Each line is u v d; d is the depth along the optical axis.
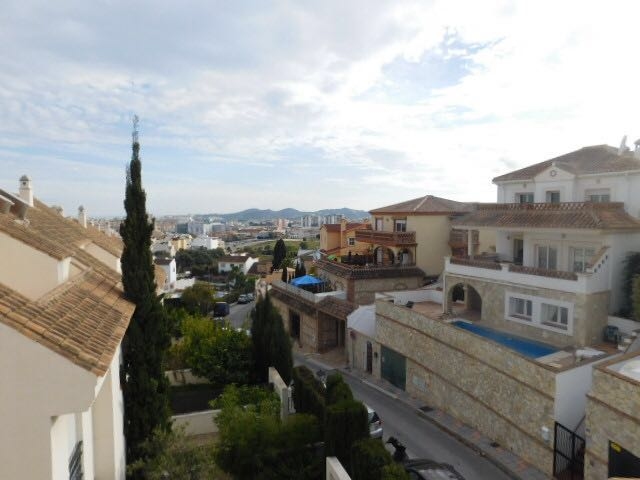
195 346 21.81
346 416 13.73
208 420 18.38
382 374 25.00
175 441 11.83
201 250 128.12
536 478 14.61
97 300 10.84
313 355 31.50
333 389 15.48
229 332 22.44
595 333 19.09
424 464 13.27
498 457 16.02
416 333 21.92
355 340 27.94
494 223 24.06
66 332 7.37
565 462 14.37
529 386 15.43
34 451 6.43
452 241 38.91
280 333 21.95
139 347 13.77
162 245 111.38
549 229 20.86
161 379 14.27
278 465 14.62
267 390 19.20
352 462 12.59
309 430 15.30
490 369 17.30
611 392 12.24
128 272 13.83
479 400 17.91
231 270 96.88
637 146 22.41
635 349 16.30
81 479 9.49
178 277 94.12
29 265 9.52
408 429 18.81
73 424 9.20
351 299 32.59
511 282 22.02
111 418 10.98
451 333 19.50
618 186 21.38
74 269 12.75
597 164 23.17
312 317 32.94
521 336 21.45
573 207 20.94
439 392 20.39
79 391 6.59
